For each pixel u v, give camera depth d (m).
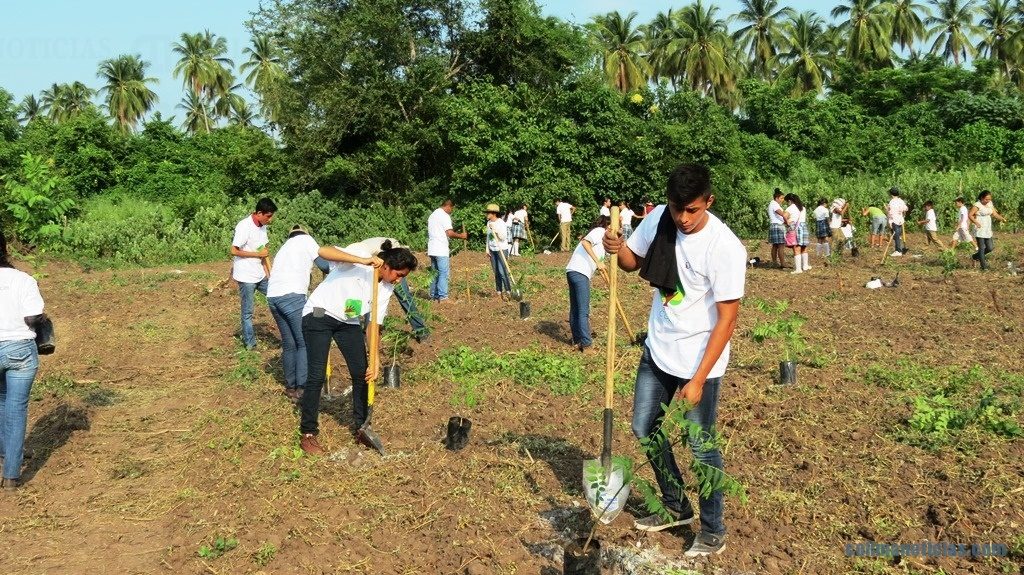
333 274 6.66
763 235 30.44
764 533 4.93
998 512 5.02
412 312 10.13
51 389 8.74
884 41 50.34
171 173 35.94
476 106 28.75
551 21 31.08
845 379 8.23
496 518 5.25
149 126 38.69
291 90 29.69
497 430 6.92
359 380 6.83
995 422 6.38
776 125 38.00
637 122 29.55
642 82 49.25
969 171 32.25
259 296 14.74
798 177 34.47
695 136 30.05
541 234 28.45
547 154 28.59
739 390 7.86
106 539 5.30
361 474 6.07
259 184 30.39
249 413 7.70
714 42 50.44
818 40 51.53
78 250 22.03
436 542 5.00
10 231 21.69
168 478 6.32
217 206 25.66
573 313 9.89
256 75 64.00
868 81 43.28
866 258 20.11
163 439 7.24
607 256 9.86
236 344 10.92
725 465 5.96
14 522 5.59
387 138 29.06
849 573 4.44
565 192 27.86
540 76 30.98
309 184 29.84
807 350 9.54
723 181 30.11
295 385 8.25
